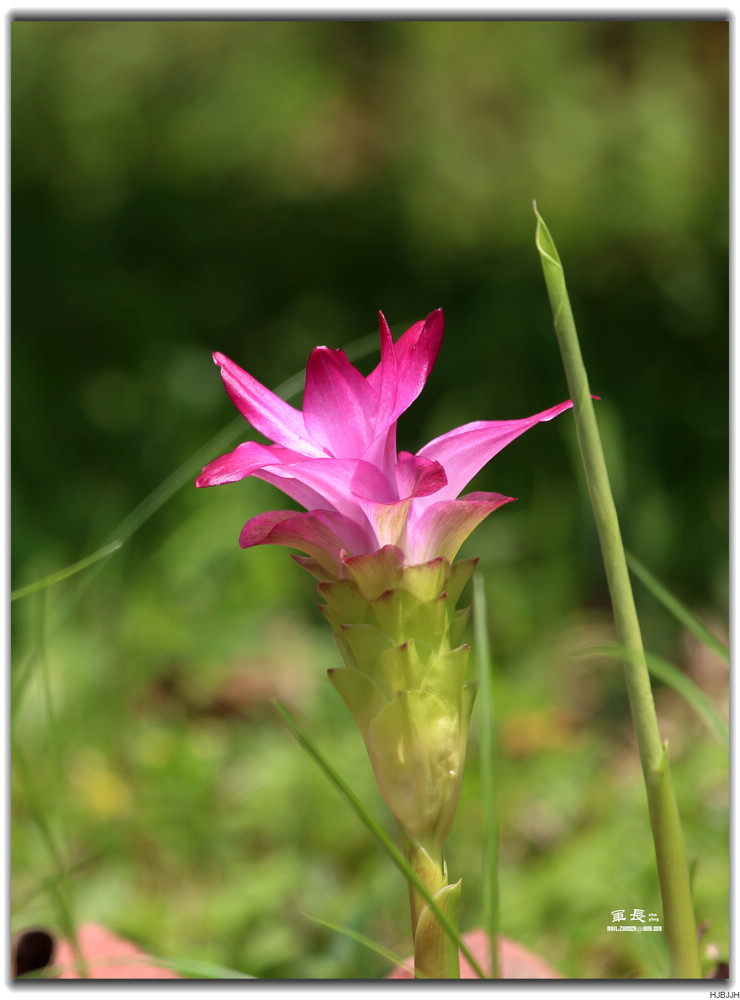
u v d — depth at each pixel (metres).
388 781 0.75
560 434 2.26
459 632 0.76
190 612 1.74
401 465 0.74
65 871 0.89
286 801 1.31
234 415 2.31
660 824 0.74
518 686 1.58
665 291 2.55
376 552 0.75
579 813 1.30
